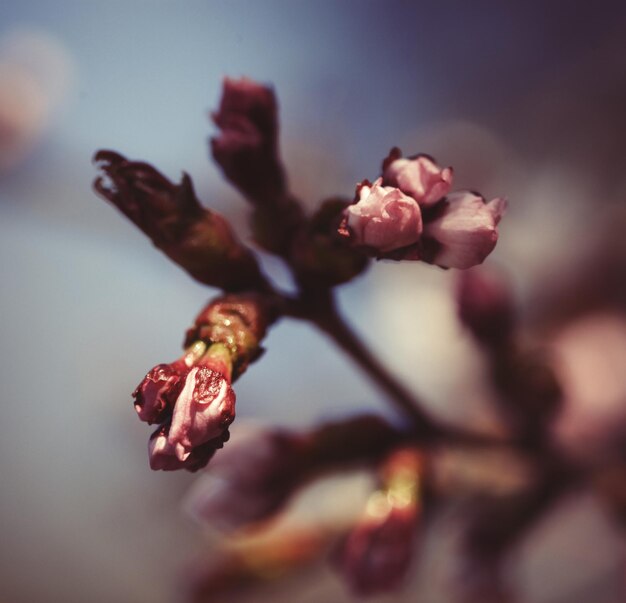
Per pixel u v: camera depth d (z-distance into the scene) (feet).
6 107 0.81
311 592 0.73
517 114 0.95
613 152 0.91
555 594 0.77
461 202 0.45
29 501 0.86
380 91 0.98
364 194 0.44
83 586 0.82
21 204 0.79
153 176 0.47
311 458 0.56
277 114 0.51
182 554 0.79
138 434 0.84
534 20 0.99
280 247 0.51
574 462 0.61
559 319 0.84
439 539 0.69
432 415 0.57
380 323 0.85
